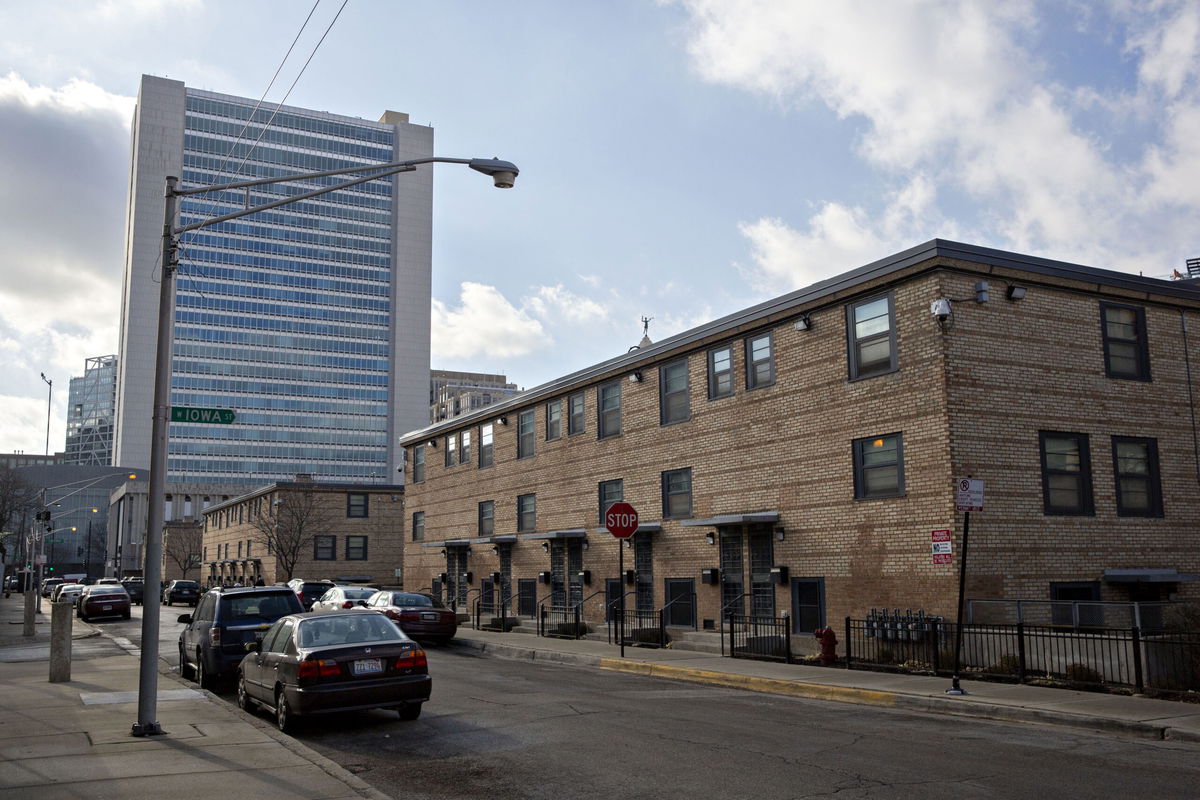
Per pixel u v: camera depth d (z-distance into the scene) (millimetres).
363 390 169625
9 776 8875
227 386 159875
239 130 161375
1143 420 20812
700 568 25125
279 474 162625
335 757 10586
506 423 36469
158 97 155375
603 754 10242
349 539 60281
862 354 20641
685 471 26266
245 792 8234
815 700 14930
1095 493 19812
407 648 12531
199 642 17000
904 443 19297
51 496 151250
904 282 19578
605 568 29531
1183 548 20703
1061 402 19750
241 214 12977
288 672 12078
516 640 26781
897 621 18250
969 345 18875
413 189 176125
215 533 81188
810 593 21453
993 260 19297
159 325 12250
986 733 11453
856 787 8523
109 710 13227
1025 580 18531
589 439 30875
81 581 96438
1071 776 8891
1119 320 21031
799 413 22156
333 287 168875
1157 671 14086
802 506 21797
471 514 38938
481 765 9914
